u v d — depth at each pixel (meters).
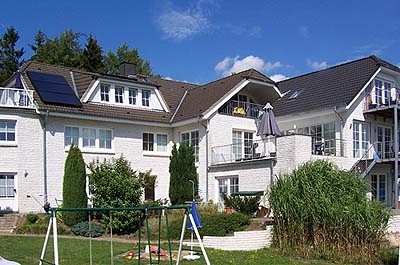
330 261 13.97
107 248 15.05
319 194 14.79
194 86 33.12
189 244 16.61
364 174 24.77
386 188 27.55
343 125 24.98
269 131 22.42
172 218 20.20
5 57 55.97
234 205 20.42
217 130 26.06
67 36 55.34
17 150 22.34
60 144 23.61
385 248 15.11
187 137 27.36
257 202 20.30
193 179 24.28
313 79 29.86
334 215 14.32
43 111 22.67
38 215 21.27
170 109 29.05
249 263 13.28
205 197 25.47
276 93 29.00
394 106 25.02
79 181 20.83
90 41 51.72
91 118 24.34
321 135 26.00
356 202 14.66
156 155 27.17
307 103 27.03
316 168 15.74
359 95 25.20
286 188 15.62
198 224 11.38
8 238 16.89
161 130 27.61
